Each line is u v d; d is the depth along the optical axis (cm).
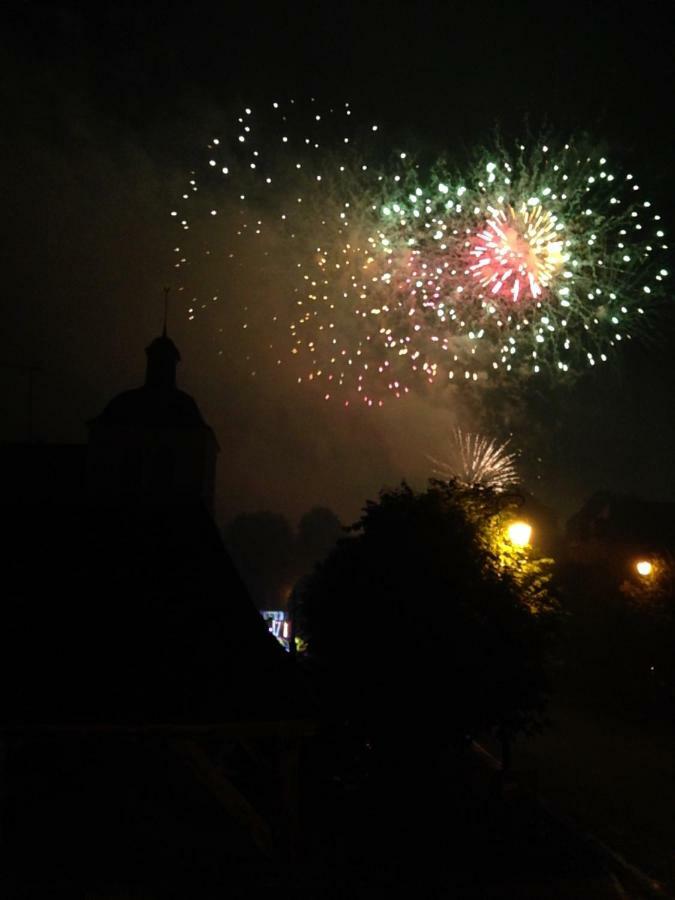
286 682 1148
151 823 1141
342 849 1173
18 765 1157
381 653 1329
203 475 2750
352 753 1448
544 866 1141
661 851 1299
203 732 1077
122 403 2827
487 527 1452
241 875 1070
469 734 1355
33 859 1102
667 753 2144
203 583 1260
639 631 2909
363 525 1487
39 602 1206
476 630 1314
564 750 2148
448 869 1112
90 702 1084
